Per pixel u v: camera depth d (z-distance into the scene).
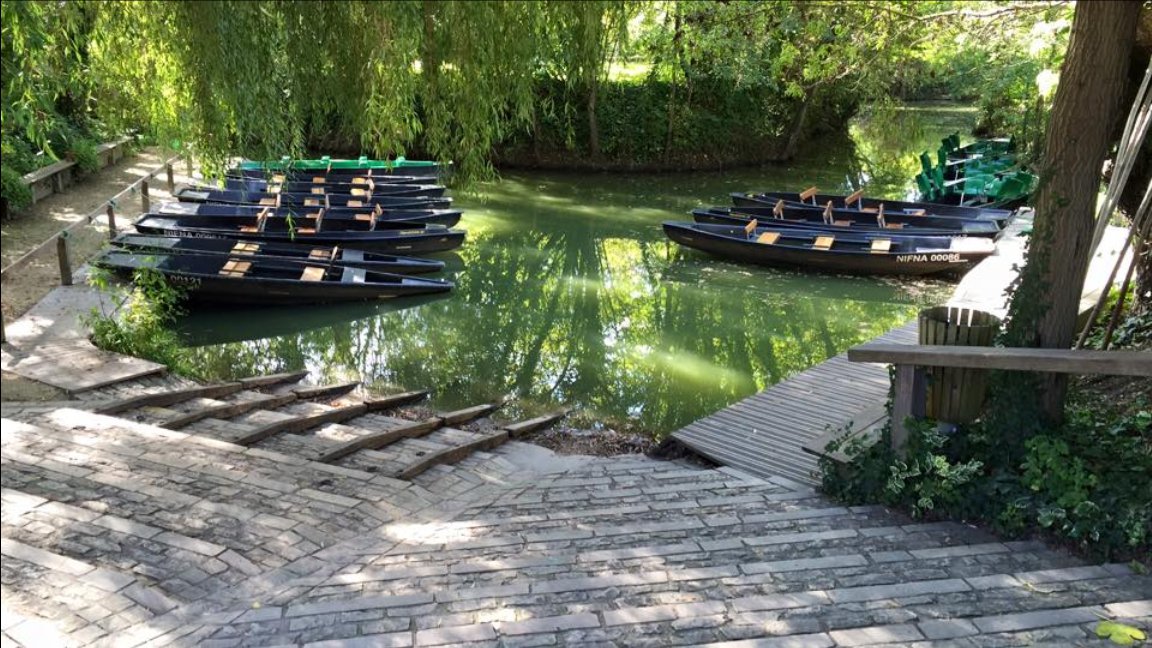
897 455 5.38
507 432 8.24
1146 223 7.07
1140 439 5.36
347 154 25.02
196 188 17.44
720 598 3.99
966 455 5.25
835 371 8.60
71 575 4.18
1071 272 5.17
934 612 3.73
